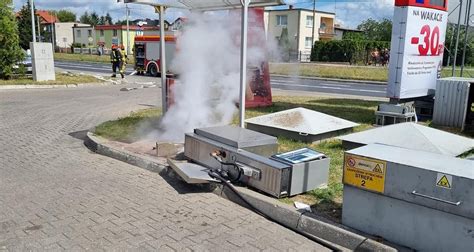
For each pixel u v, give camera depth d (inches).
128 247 146.5
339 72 1179.3
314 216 163.5
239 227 165.2
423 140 247.0
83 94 624.1
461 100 343.9
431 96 394.3
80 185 211.2
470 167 134.8
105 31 2950.3
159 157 248.4
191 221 169.6
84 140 314.8
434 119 362.6
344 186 153.5
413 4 344.8
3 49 722.2
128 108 474.6
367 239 145.2
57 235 154.6
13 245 146.5
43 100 544.7
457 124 348.8
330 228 154.6
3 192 199.5
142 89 716.7
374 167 143.5
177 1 303.7
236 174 198.5
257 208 180.4
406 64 354.6
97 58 1932.8
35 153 275.6
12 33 723.4
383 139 257.8
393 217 141.9
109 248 145.5
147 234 156.9
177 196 197.5
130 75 1073.5
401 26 347.9
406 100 383.2
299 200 181.5
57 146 296.0
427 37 369.4
